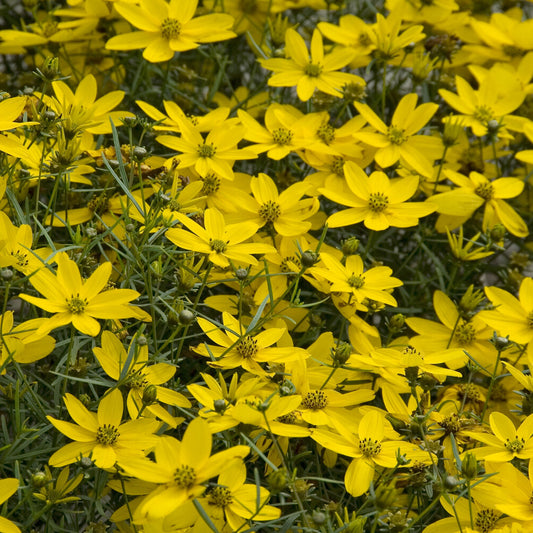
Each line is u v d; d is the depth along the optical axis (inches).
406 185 49.6
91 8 52.9
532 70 54.8
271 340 46.6
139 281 47.8
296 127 50.7
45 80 47.8
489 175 53.2
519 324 48.6
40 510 45.4
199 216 47.7
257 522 45.3
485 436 46.3
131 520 45.2
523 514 45.2
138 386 45.6
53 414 46.4
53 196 46.8
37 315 47.2
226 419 44.5
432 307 52.8
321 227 50.6
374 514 45.9
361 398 46.8
